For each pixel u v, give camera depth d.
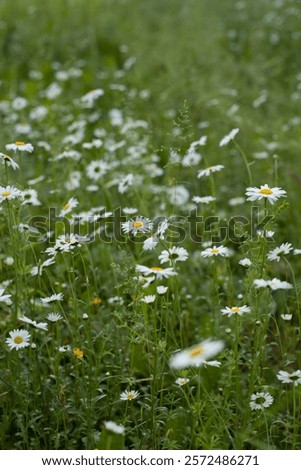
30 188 5.64
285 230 5.82
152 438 3.68
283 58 10.48
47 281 5.11
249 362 3.79
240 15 12.39
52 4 12.70
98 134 7.01
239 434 3.53
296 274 5.45
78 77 9.29
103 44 11.00
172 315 4.37
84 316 4.08
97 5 12.88
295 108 8.47
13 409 3.83
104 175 6.39
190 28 11.70
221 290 5.11
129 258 3.91
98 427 3.92
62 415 3.75
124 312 3.95
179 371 3.71
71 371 4.14
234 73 9.46
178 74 9.12
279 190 3.80
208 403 3.79
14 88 9.32
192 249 5.91
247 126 7.68
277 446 3.80
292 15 12.12
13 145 4.54
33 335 4.12
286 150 7.29
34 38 11.21
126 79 9.31
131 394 3.72
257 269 3.69
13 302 4.29
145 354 4.16
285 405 3.95
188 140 7.15
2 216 5.00
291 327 4.45
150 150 6.86
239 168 6.96
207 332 4.57
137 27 11.73
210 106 8.09
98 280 5.11
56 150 6.17
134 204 5.77
